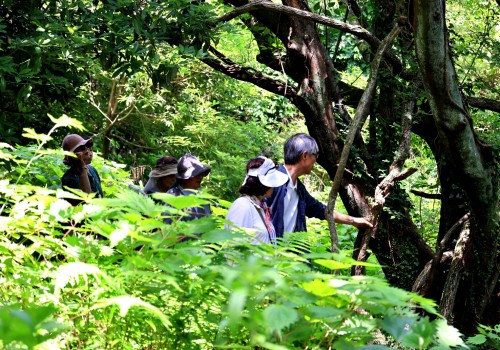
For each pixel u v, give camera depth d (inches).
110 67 213.3
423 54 158.7
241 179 371.6
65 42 202.2
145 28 217.0
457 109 168.4
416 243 220.8
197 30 218.8
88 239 73.2
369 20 253.3
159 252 66.1
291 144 159.2
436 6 151.5
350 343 57.9
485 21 277.4
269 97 527.8
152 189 194.9
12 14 219.0
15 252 75.4
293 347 59.6
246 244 69.2
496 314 202.4
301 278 59.2
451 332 56.3
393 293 53.9
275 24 240.1
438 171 221.6
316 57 236.2
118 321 74.8
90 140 153.9
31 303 69.4
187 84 454.9
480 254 196.1
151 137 449.1
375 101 230.7
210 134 406.6
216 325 79.1
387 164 226.7
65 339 68.2
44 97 222.5
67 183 151.9
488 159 185.5
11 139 213.0
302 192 163.2
